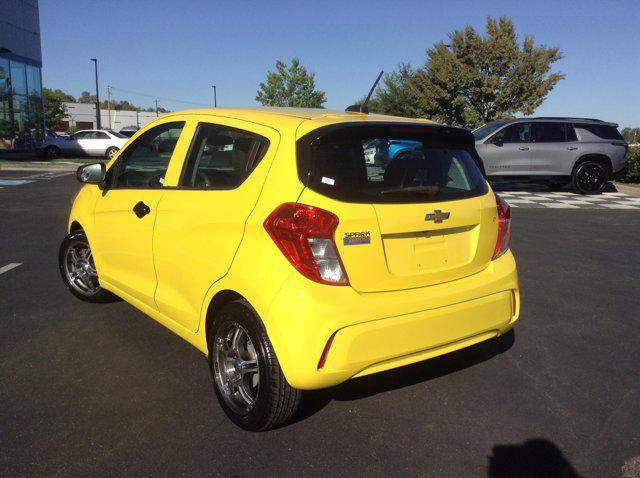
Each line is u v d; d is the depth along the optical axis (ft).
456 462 9.28
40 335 14.23
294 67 114.32
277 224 9.05
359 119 10.32
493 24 115.75
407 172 10.14
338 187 9.21
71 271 16.74
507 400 11.34
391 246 9.64
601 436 10.08
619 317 16.31
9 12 84.12
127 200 13.15
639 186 53.01
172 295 11.68
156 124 13.25
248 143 10.39
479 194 11.03
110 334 14.35
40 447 9.44
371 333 9.15
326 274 8.95
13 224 29.35
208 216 10.43
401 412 10.82
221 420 10.41
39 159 81.82
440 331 10.00
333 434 10.03
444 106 117.70
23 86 89.10
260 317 9.21
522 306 17.25
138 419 10.38
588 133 47.26
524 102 115.85
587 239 28.09
